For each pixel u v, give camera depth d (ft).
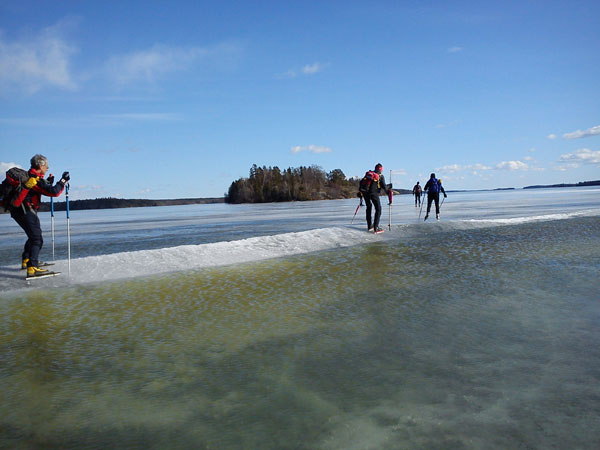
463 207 113.09
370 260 30.32
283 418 9.43
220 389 10.99
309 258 31.78
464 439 8.42
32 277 24.48
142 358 13.39
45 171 24.54
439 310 17.80
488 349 13.24
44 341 15.23
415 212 90.84
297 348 13.84
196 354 13.60
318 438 8.58
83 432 9.17
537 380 10.98
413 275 24.99
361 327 15.85
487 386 10.71
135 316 18.13
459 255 31.35
